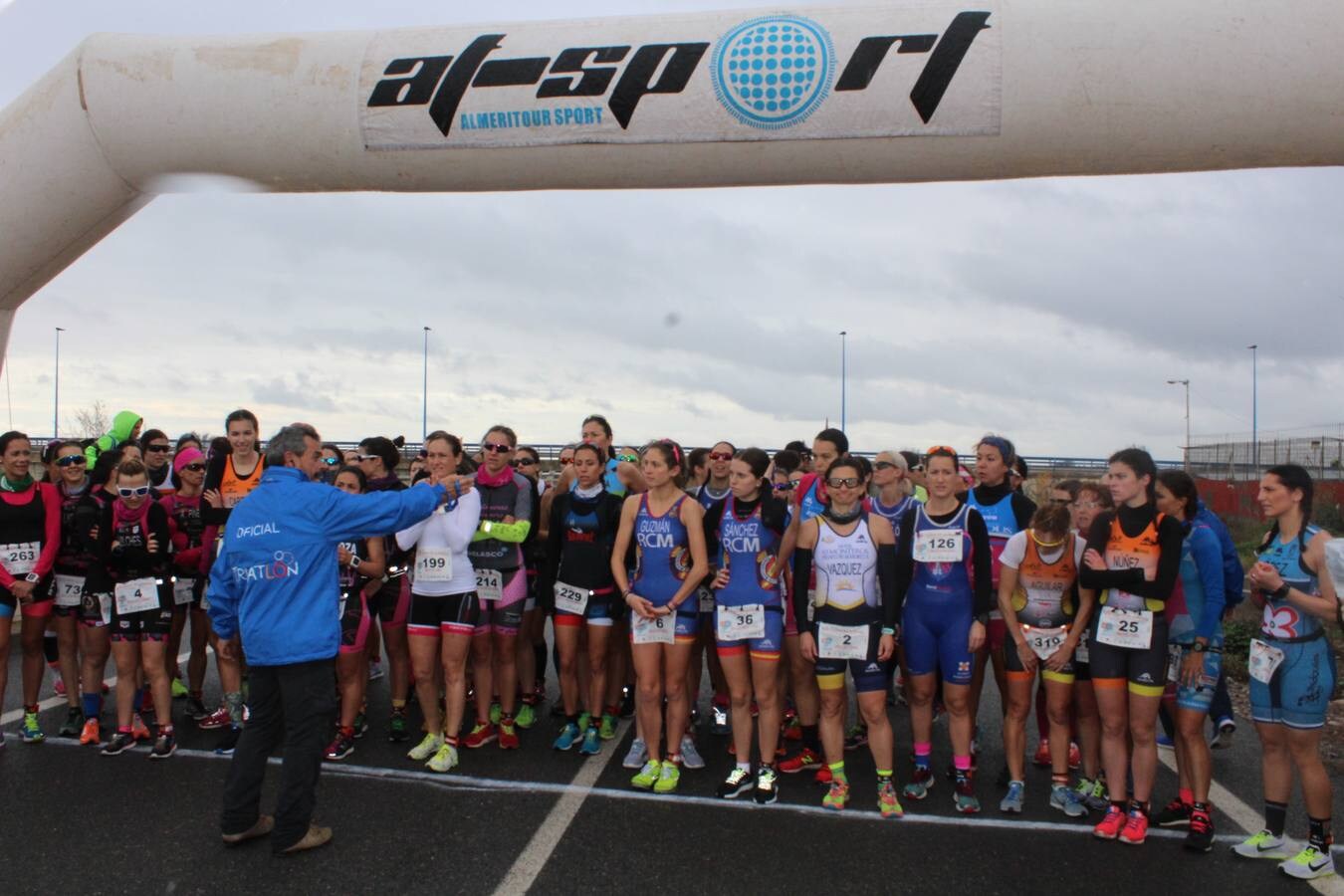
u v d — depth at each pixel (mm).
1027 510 5031
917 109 2928
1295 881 3650
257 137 3326
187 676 6312
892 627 4301
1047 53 2844
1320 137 2818
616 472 5715
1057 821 4281
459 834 4008
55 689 6359
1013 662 4398
